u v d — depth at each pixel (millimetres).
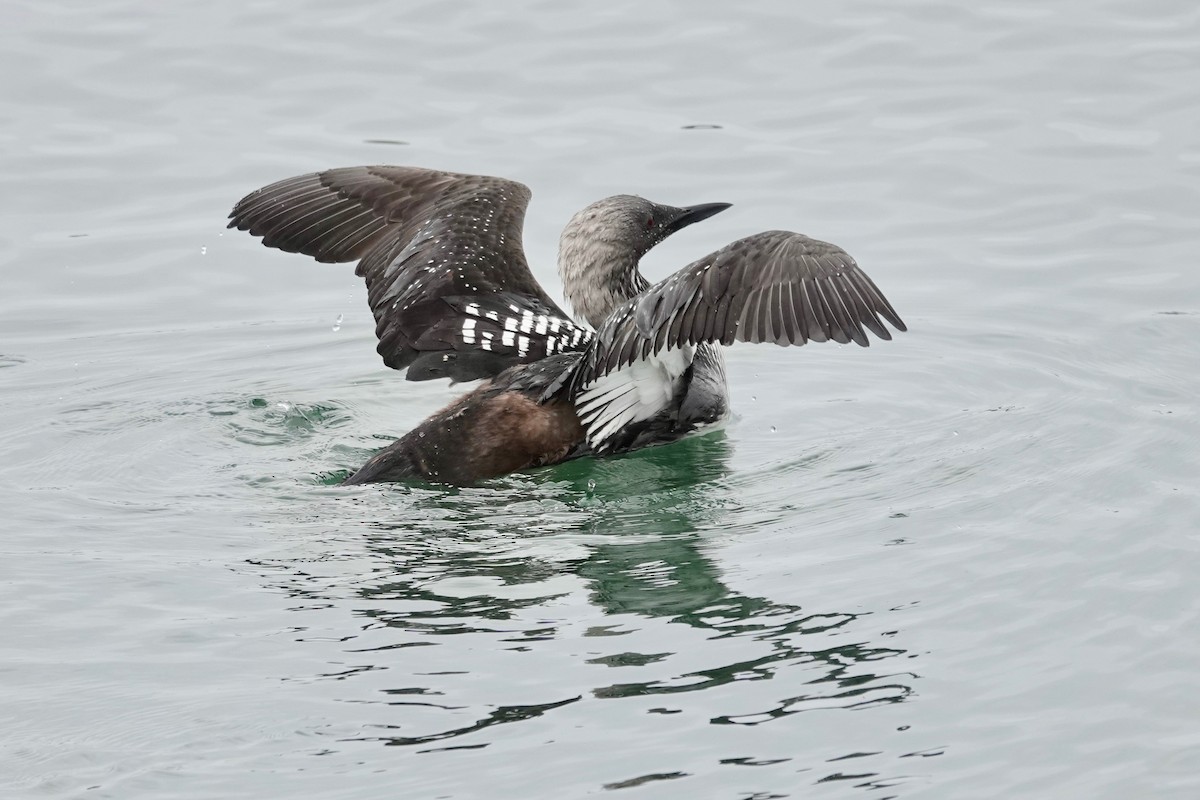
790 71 19391
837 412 12922
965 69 19297
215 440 12539
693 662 8586
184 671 8586
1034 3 20938
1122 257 15844
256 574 9797
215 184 17172
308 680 8445
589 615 9172
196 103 18766
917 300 15172
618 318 10836
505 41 20141
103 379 14031
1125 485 10930
